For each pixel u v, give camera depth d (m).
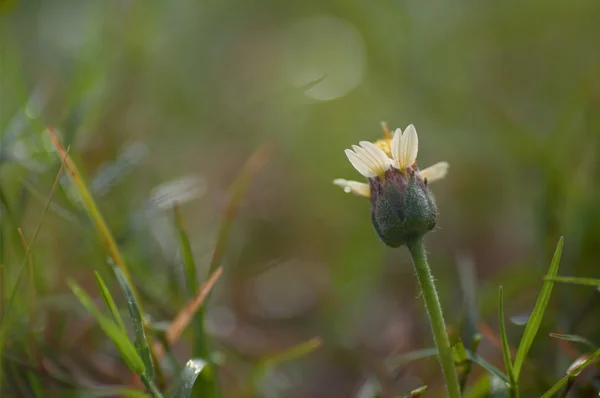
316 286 0.36
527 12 0.46
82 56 0.33
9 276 0.27
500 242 0.36
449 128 0.40
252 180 0.42
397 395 0.29
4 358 0.26
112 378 0.28
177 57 0.46
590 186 0.31
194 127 0.44
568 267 0.29
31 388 0.26
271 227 0.39
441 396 0.28
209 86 0.49
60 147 0.26
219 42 0.52
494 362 0.29
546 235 0.30
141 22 0.39
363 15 0.48
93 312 0.24
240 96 0.50
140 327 0.24
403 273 0.36
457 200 0.38
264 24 0.55
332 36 0.50
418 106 0.42
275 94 0.48
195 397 0.25
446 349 0.24
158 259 0.31
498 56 0.46
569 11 0.45
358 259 0.34
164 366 0.27
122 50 0.37
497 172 0.37
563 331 0.27
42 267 0.29
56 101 0.34
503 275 0.30
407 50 0.45
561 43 0.45
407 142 0.24
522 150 0.33
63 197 0.28
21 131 0.29
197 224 0.36
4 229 0.28
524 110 0.41
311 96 0.46
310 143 0.44
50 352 0.27
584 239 0.30
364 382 0.29
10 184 0.29
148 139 0.37
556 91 0.41
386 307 0.33
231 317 0.32
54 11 0.41
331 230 0.39
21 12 0.42
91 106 0.31
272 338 0.32
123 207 0.31
